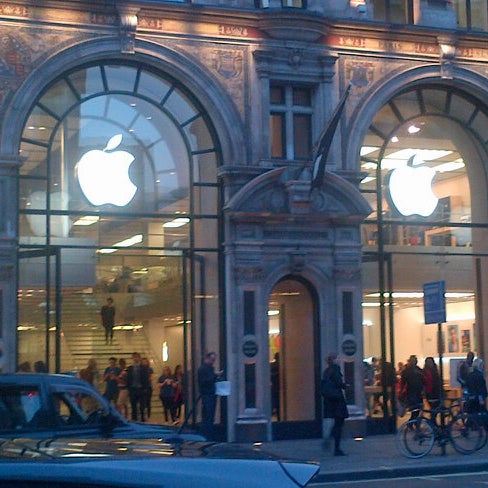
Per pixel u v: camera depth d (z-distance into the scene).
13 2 21.00
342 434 22.69
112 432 10.55
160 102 22.48
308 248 22.80
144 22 21.98
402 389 23.55
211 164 22.78
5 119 20.83
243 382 22.05
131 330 21.70
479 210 25.39
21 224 21.06
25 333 20.88
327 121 23.17
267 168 22.55
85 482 3.49
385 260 24.05
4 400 10.11
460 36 24.61
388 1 24.33
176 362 22.05
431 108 25.06
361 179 23.52
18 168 20.89
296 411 22.77
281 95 23.22
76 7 21.44
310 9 23.23
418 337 24.27
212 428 20.80
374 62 23.92
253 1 22.95
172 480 3.51
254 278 22.27
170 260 22.23
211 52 22.56
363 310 23.64
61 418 10.34
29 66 21.11
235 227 22.25
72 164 21.61
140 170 22.20
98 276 21.58
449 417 20.16
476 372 20.78
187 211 22.52
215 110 22.52
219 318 22.52
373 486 16.06
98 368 21.25
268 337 22.47
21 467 3.54
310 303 23.17
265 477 3.58
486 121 25.48
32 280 21.03
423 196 24.69
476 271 25.14
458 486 15.62
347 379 22.92
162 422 21.70
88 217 21.62
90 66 21.89
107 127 22.02
